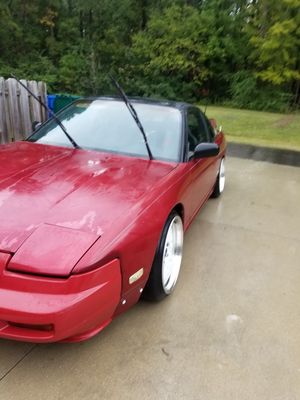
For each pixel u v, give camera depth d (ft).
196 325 9.11
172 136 11.93
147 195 8.84
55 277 6.46
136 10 89.35
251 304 10.18
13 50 80.53
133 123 12.25
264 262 12.62
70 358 7.79
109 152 11.37
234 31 74.38
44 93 24.23
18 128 22.71
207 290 10.65
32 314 6.25
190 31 75.20
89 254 6.74
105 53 82.79
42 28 84.74
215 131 18.04
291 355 8.41
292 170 25.63
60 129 12.43
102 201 8.23
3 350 7.88
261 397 7.27
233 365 7.97
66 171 9.53
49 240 6.87
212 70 75.15
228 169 25.07
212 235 14.44
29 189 8.34
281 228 15.66
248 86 68.80
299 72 66.85
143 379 7.43
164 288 9.59
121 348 8.16
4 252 6.65
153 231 8.20
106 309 7.09
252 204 18.43
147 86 74.64
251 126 42.39
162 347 8.30
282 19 63.31
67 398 6.91
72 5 87.61
